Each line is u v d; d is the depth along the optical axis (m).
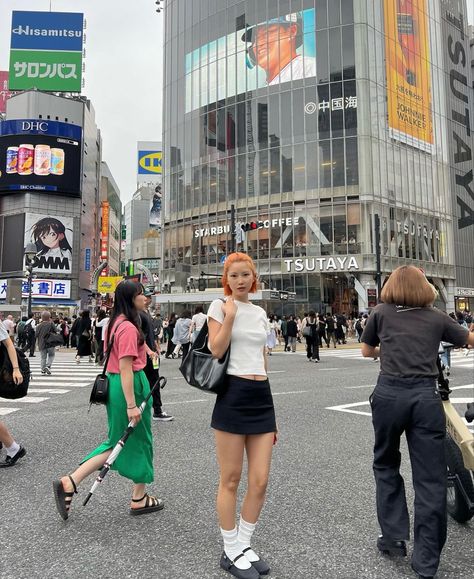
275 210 40.16
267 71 41.47
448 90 47.28
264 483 2.91
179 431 6.41
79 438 6.11
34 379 12.72
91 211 68.88
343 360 18.16
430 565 2.69
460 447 3.37
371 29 39.38
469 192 48.06
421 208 41.94
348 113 38.47
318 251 38.38
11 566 2.91
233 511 2.90
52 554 3.06
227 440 2.90
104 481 4.50
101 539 3.28
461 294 45.38
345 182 38.16
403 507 3.03
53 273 57.03
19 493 4.18
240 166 42.06
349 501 3.93
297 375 13.13
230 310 2.90
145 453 3.74
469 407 3.71
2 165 56.75
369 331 3.23
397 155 40.53
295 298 38.53
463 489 3.42
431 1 46.16
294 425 6.75
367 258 37.00
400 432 2.97
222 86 43.84
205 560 2.98
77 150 59.31
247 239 40.88
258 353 3.00
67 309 57.03
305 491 4.16
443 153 45.34
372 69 39.06
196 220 44.28
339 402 8.67
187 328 16.62
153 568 2.88
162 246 47.41
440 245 43.50
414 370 2.92
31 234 56.38
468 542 3.23
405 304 3.08
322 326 24.97
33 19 64.50
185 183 45.72
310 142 39.41
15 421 7.23
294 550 3.11
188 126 46.12
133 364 3.80
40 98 60.72
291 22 40.72
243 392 2.90
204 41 45.56
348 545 3.17
